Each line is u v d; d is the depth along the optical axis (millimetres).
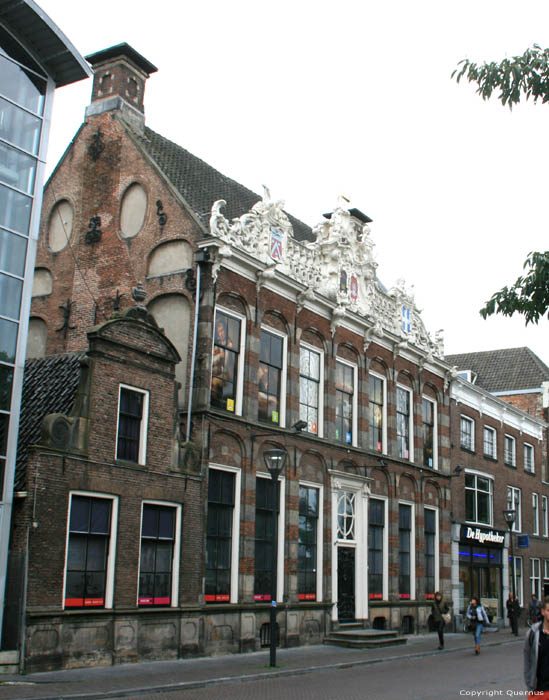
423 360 34188
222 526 22938
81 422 18594
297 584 25500
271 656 19625
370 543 29734
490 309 12320
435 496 34781
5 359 17828
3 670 16156
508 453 43500
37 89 19719
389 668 20609
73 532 18156
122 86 27031
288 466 25594
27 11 18828
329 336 28484
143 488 19953
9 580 16875
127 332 20000
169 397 21172
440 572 34375
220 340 23719
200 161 29641
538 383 51000
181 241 24031
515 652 26031
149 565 20188
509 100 12250
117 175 26000
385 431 31391
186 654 20688
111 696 14312
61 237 26828
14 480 17719
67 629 17547
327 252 28719
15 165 18828
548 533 47188
